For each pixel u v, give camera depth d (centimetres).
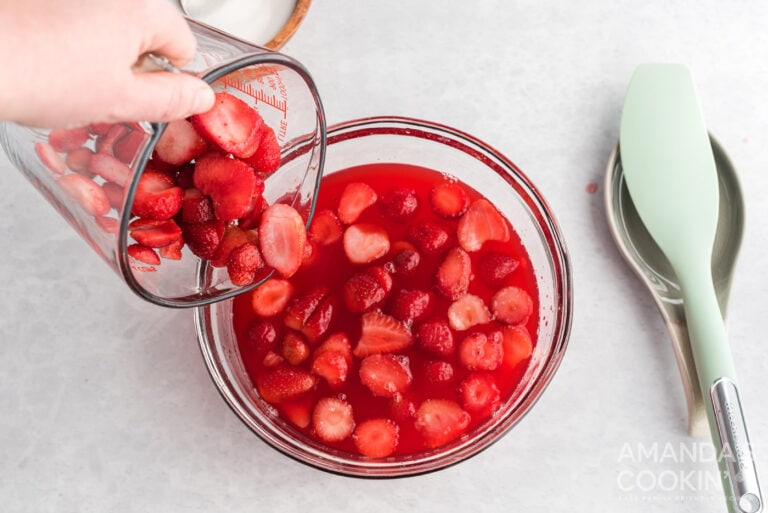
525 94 70
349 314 61
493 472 64
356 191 64
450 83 70
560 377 65
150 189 52
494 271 62
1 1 46
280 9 68
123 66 47
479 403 60
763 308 67
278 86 58
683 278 63
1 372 65
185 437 64
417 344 61
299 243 57
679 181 65
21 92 46
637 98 67
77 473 64
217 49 53
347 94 70
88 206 50
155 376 65
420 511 63
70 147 50
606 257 67
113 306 66
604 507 63
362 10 71
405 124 64
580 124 70
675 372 65
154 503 63
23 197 68
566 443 64
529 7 72
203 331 60
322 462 58
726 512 63
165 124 49
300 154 61
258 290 61
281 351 61
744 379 65
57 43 46
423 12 71
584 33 71
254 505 63
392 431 60
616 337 66
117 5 47
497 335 62
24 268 67
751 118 70
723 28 72
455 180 66
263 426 59
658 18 72
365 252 63
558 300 62
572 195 68
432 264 63
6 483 63
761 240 68
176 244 55
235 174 53
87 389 65
